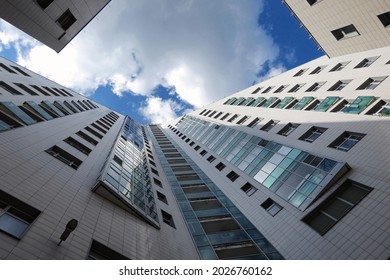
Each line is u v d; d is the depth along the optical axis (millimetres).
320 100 32438
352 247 16016
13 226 12594
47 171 17828
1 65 35500
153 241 19375
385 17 26719
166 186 36688
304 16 33719
